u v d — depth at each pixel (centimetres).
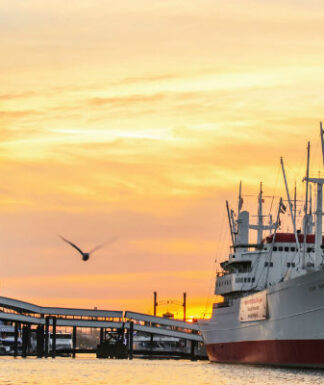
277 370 18638
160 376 18450
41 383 16412
